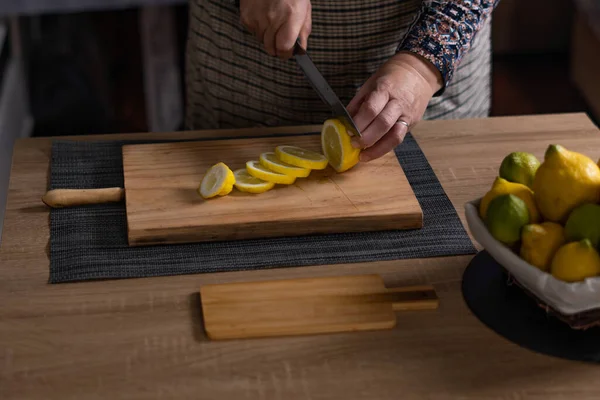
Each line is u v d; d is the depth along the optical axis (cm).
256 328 91
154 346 90
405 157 126
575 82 307
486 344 91
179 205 110
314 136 128
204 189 111
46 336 91
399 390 85
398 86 118
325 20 135
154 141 131
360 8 134
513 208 86
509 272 94
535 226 86
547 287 84
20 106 251
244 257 104
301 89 142
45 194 113
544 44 329
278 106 146
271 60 141
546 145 129
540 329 92
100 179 120
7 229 109
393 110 115
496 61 328
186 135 133
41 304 96
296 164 116
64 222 110
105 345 90
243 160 121
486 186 119
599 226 83
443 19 123
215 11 144
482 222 90
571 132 133
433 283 100
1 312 94
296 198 112
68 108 265
